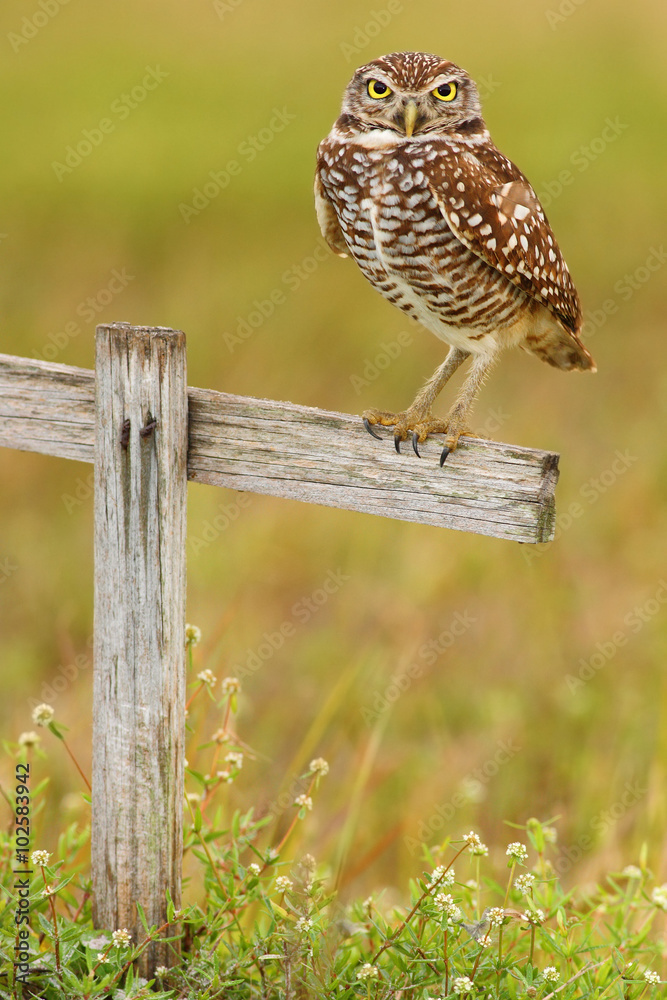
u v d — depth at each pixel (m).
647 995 7.54
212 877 7.03
